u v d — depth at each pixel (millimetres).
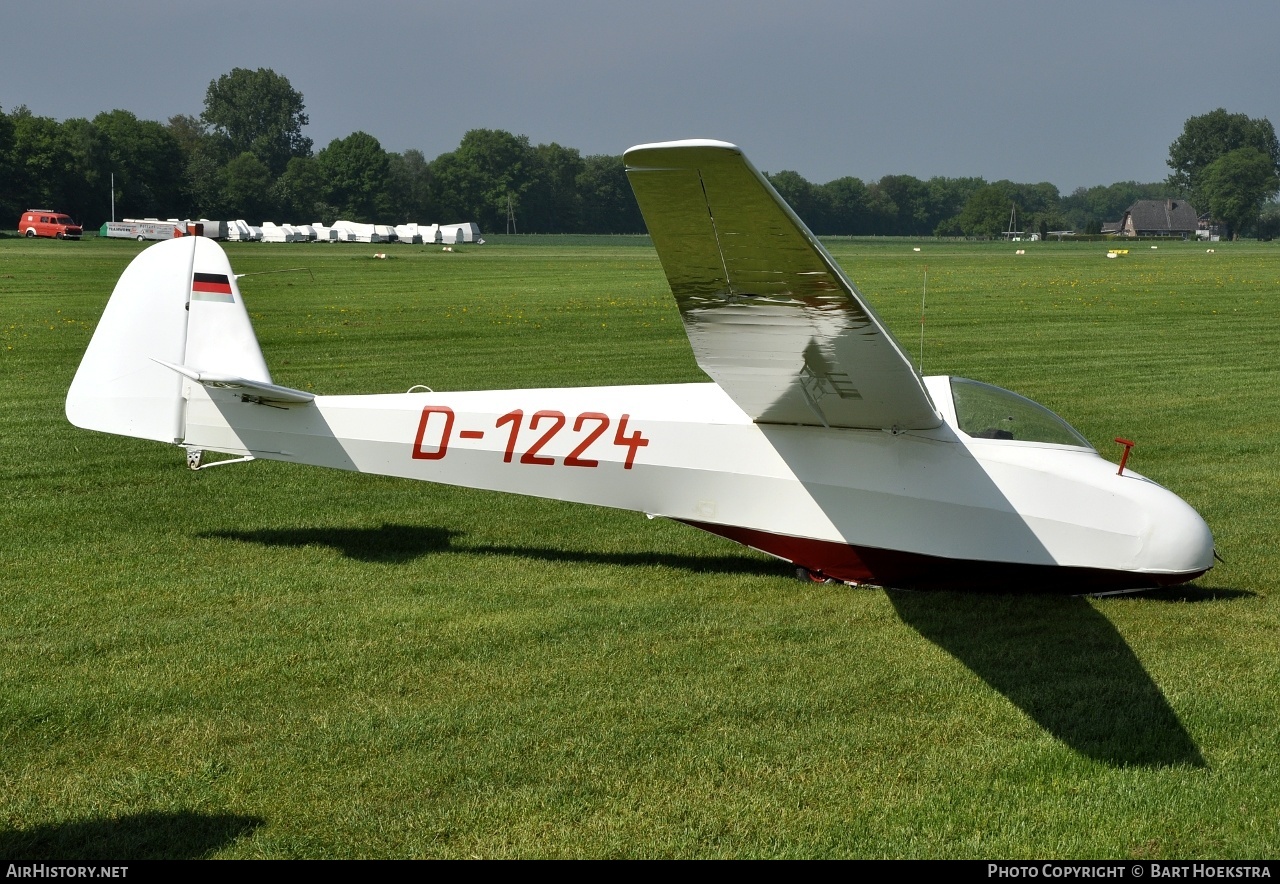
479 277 43188
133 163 123750
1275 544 8289
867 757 4953
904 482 7016
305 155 182375
